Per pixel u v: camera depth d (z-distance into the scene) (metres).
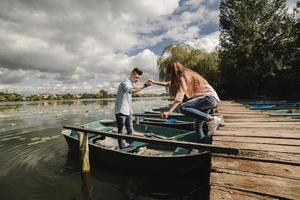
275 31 22.03
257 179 2.22
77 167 5.70
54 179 4.95
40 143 8.13
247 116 6.83
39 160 6.25
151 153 5.77
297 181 2.14
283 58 21.05
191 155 4.30
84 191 4.36
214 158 2.82
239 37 23.30
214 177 2.30
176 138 5.59
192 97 4.21
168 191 4.31
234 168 2.50
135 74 5.73
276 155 2.80
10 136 9.46
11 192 4.34
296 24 22.12
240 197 1.93
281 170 2.39
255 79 22.97
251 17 23.06
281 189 2.01
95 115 17.88
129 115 5.82
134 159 4.91
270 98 22.16
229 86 26.62
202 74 27.20
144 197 4.11
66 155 6.69
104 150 5.39
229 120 5.91
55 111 22.56
